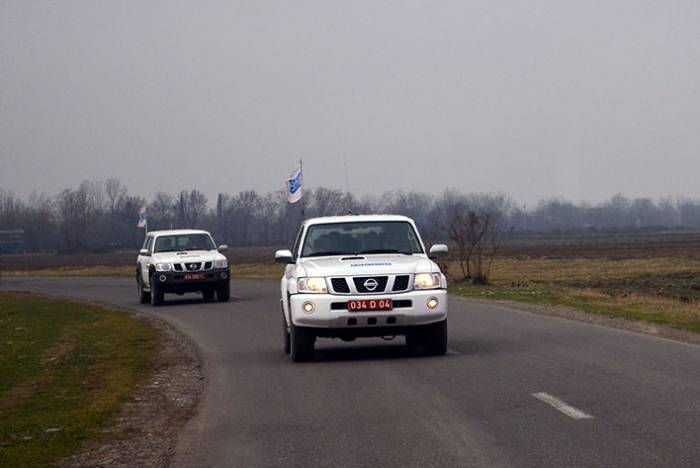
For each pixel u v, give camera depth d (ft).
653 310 78.18
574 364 46.65
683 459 26.61
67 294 139.23
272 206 450.30
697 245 301.84
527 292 109.09
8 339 77.15
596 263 200.75
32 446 32.65
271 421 35.29
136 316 92.94
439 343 51.49
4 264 311.47
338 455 29.17
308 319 49.65
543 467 26.35
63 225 469.57
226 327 76.95
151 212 456.86
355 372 47.03
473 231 138.21
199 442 32.35
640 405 34.99
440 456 28.35
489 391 39.52
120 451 32.01
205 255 106.93
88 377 50.72
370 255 53.67
